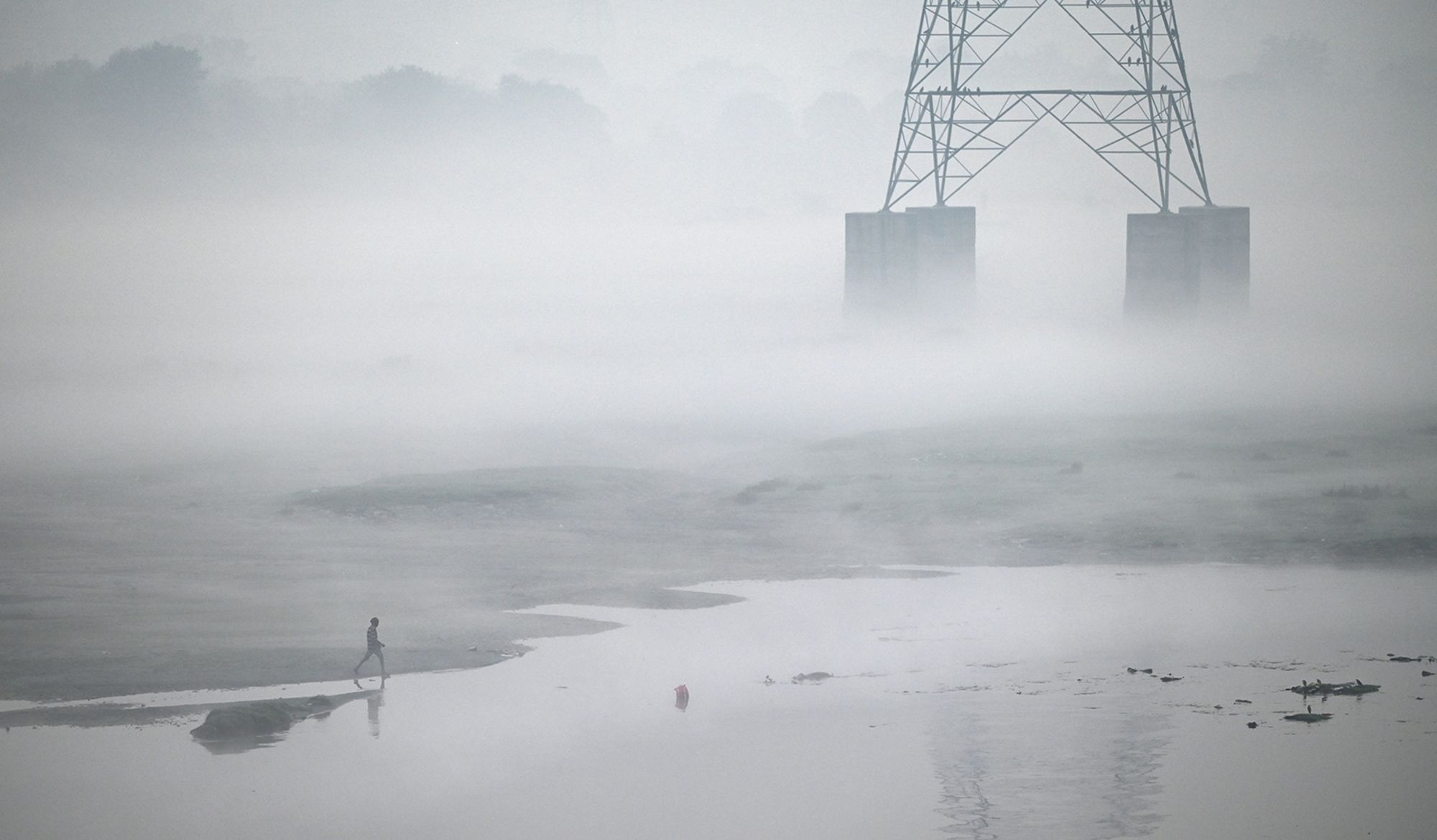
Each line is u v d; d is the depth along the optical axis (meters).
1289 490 132.62
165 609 102.44
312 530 132.88
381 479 154.62
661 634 95.62
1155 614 97.38
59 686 85.44
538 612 101.94
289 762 73.38
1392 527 117.00
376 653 87.25
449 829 65.44
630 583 110.56
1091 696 81.38
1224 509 126.62
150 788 70.06
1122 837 63.31
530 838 63.38
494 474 155.50
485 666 89.12
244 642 93.88
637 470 158.62
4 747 75.81
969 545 120.75
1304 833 63.72
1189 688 82.06
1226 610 98.00
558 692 83.81
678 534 129.00
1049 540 120.56
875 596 105.00
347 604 104.12
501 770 72.00
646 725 78.25
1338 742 73.75
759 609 101.94
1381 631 92.12
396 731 78.06
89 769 72.62
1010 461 154.25
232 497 151.50
